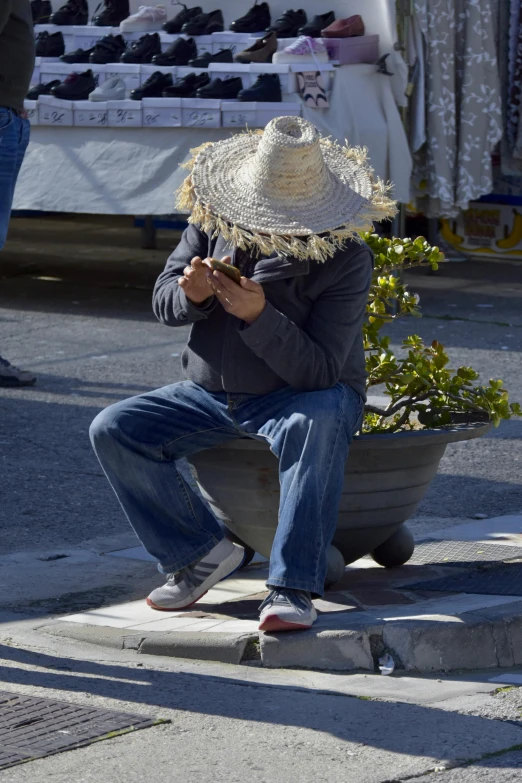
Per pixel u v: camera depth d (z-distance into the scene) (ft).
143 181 57.31
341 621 20.99
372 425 26.02
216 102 55.62
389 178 59.57
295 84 56.18
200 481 23.40
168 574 22.94
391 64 59.31
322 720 18.11
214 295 21.65
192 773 16.20
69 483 33.14
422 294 66.74
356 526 23.07
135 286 68.28
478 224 79.41
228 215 21.50
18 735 17.37
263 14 63.46
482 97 63.82
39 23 66.44
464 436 22.82
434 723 18.03
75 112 57.88
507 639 20.95
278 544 20.62
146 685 19.60
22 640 21.74
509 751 17.11
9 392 44.04
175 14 67.31
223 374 21.81
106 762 16.51
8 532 28.78
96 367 48.26
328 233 21.44
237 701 18.89
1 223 33.88
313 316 21.56
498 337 54.75
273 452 21.24
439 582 23.86
